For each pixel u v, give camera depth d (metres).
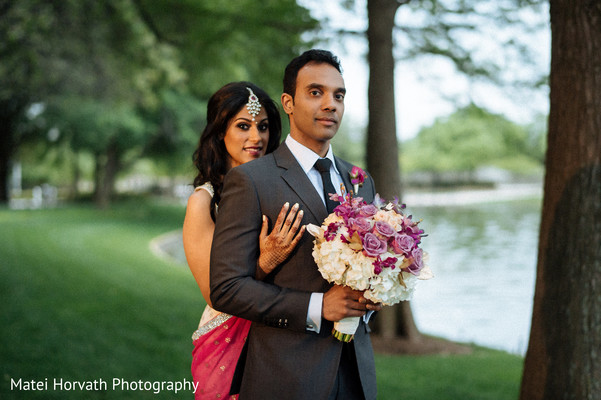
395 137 6.84
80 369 4.64
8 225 17.97
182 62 12.04
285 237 1.91
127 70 14.17
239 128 2.65
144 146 31.59
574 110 3.16
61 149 33.47
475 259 16.97
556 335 3.24
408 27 7.13
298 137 2.10
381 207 2.06
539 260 3.38
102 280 9.62
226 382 2.30
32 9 9.72
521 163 60.94
